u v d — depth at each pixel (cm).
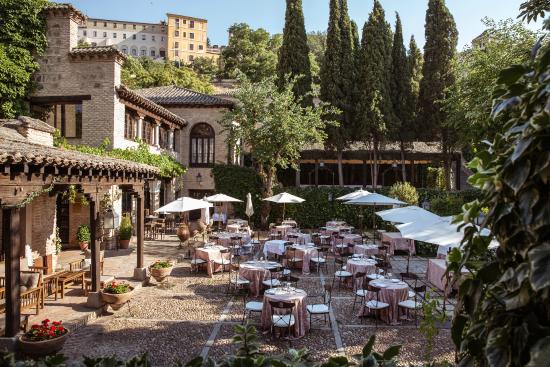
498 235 218
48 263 1400
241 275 1278
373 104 2961
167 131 2838
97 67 2053
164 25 12012
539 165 189
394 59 3209
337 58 3056
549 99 186
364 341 902
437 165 3481
